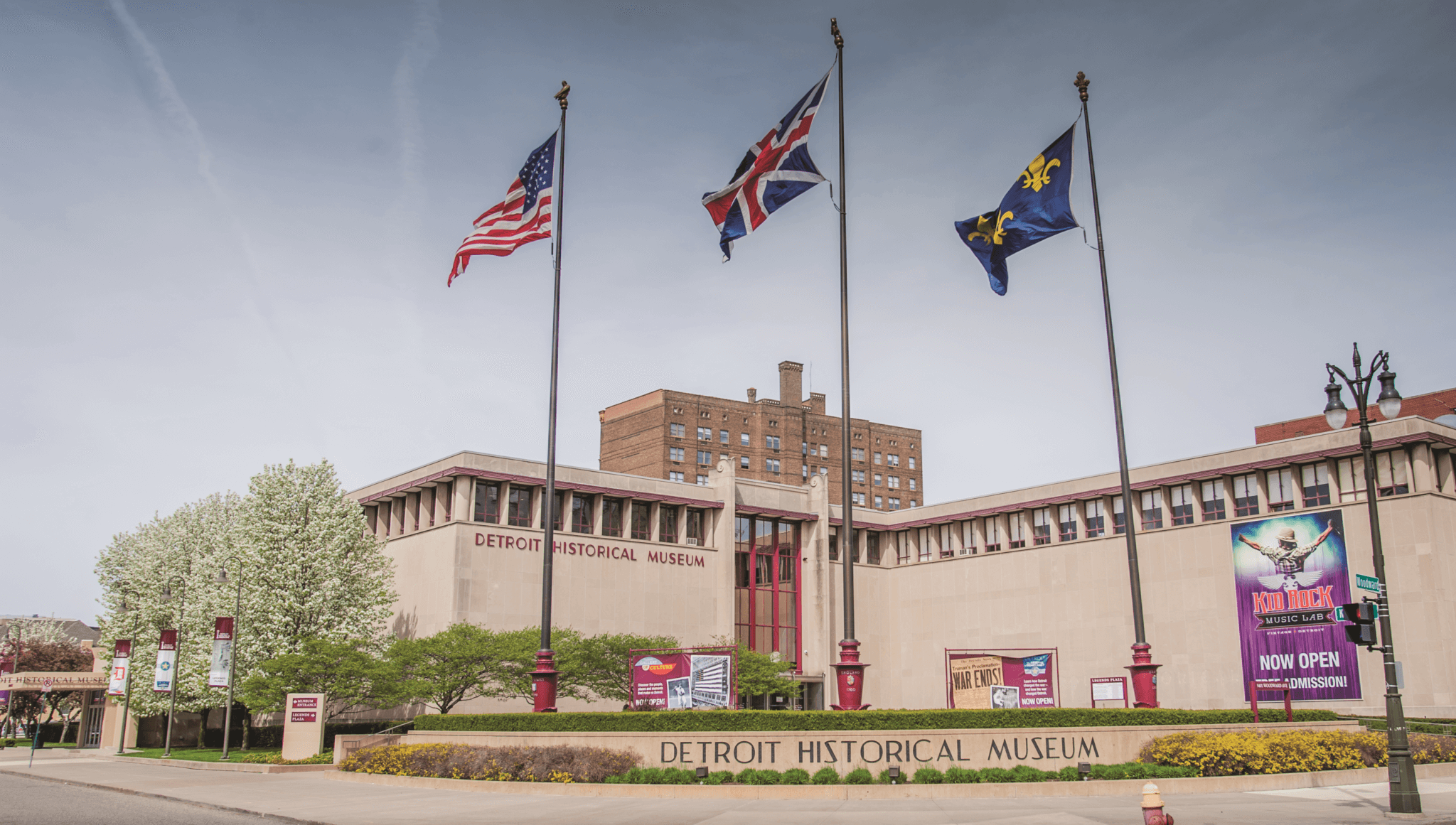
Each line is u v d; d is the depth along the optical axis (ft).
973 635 238.48
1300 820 65.46
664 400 395.14
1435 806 73.67
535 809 76.95
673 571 219.61
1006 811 70.95
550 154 119.75
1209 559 199.41
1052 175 109.70
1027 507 232.12
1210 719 100.78
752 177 106.73
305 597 176.76
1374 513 79.05
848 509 96.07
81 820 72.38
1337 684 178.19
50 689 182.39
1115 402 112.16
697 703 103.71
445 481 202.39
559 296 116.47
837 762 87.61
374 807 79.56
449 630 172.24
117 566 227.81
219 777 119.03
